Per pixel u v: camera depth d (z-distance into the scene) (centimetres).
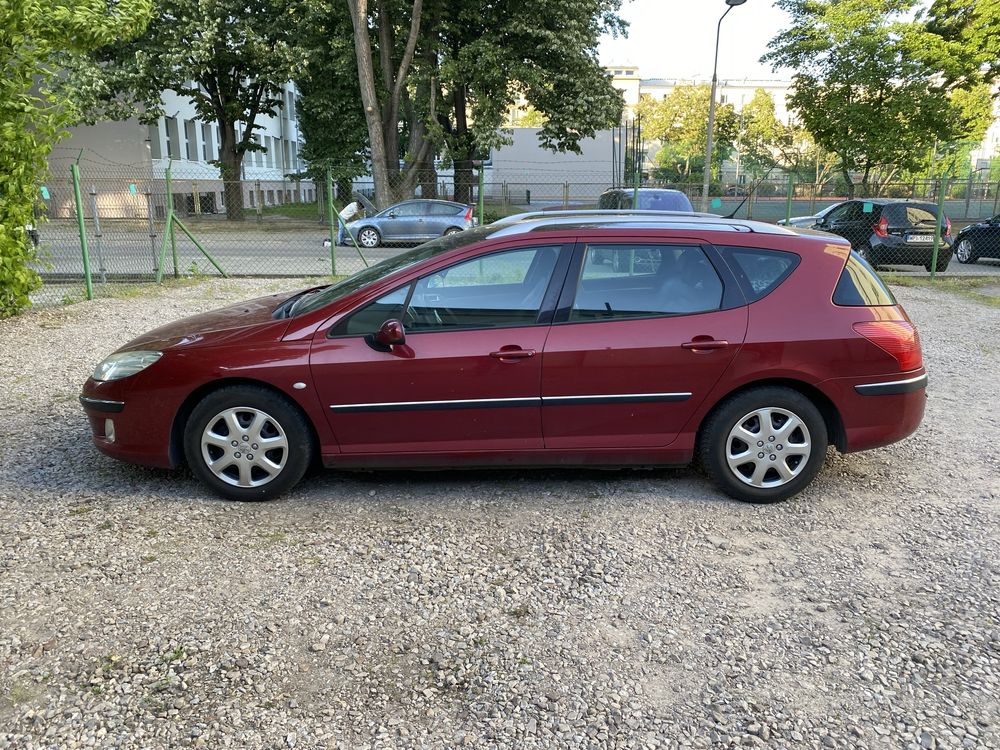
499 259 418
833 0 2952
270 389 416
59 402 617
